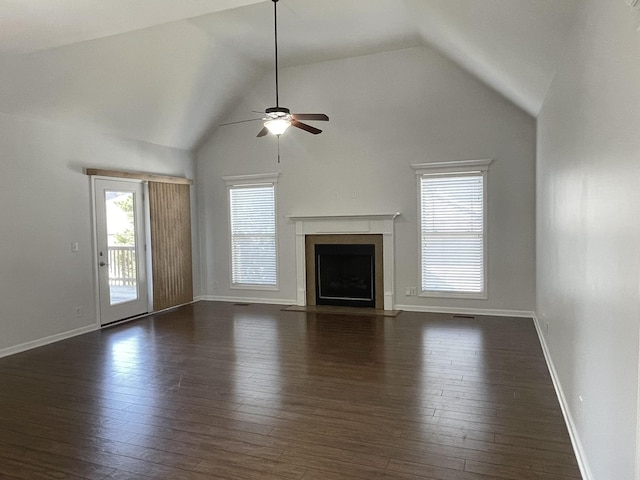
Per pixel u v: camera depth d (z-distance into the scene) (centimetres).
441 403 344
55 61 470
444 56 613
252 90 733
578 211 268
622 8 171
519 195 605
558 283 358
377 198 678
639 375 147
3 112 484
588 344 237
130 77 551
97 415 333
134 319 646
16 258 497
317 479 247
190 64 598
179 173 750
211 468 260
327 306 713
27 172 510
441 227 648
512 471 252
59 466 265
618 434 178
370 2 496
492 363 433
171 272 722
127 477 252
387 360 447
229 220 773
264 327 591
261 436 297
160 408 344
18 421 325
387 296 678
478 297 634
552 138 396
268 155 739
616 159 182
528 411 328
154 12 299
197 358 465
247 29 561
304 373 415
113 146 625
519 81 461
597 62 216
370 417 322
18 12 292
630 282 161
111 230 622
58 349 504
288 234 736
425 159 648
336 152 696
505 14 319
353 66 673
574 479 243
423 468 256
